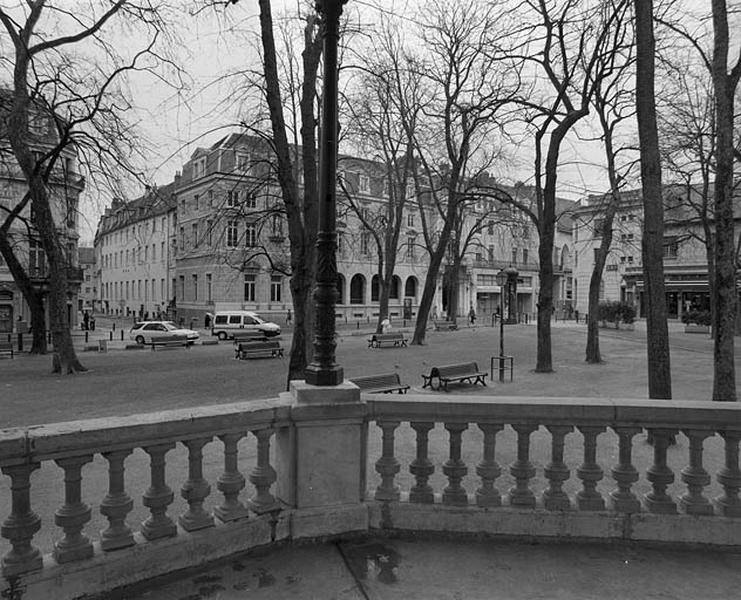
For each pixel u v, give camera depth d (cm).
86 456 303
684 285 4791
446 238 2648
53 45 1622
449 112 2219
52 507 520
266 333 3509
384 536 378
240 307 4716
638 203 3150
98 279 8794
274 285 4972
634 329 3662
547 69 1533
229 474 353
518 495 384
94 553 306
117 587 304
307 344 1398
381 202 4962
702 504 371
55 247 1806
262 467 366
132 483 596
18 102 1648
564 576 326
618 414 375
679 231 4509
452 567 336
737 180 2005
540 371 1609
